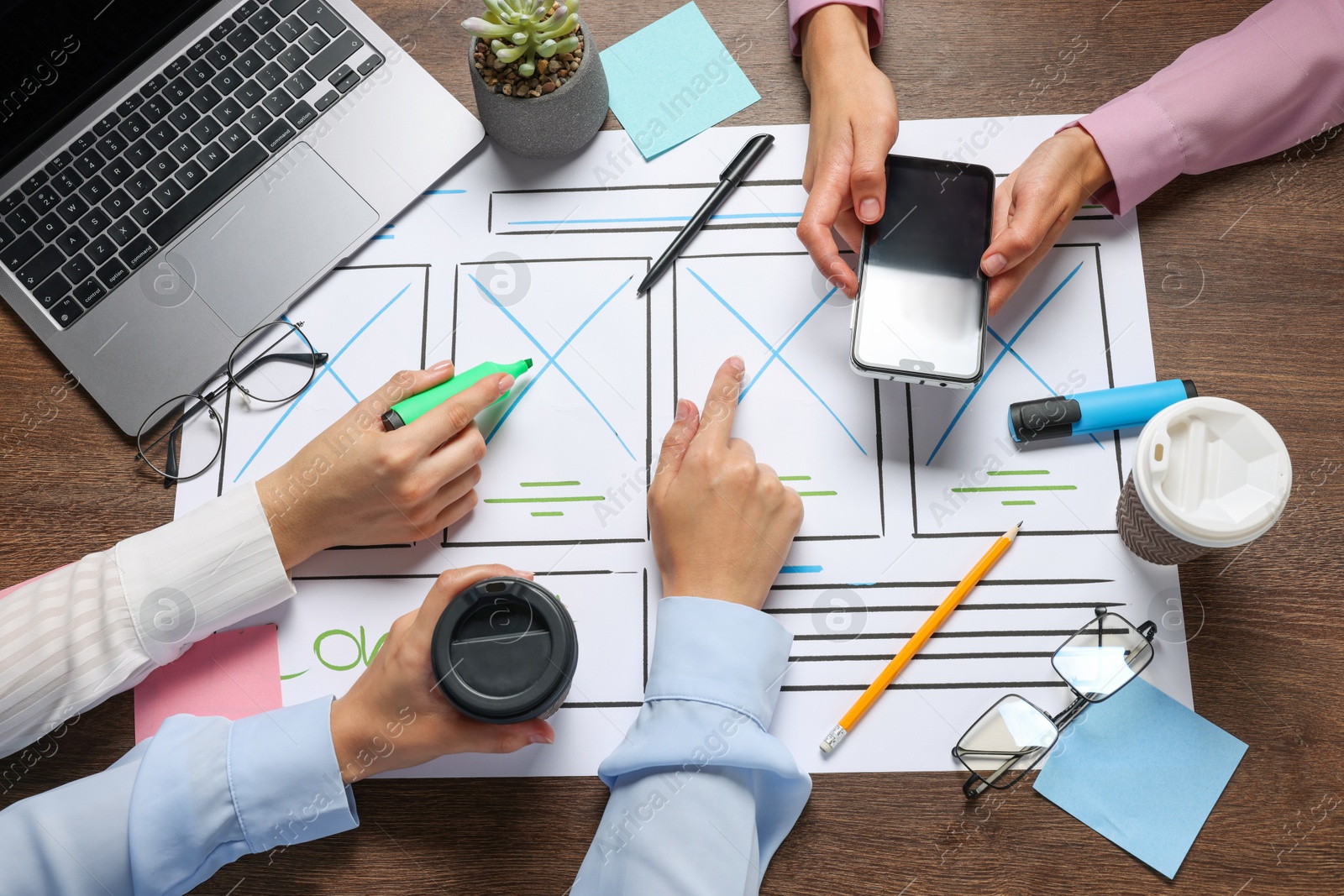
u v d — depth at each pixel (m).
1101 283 0.78
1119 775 0.68
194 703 0.72
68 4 0.77
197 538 0.70
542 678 0.62
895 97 0.80
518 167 0.81
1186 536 0.64
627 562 0.73
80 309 0.77
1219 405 0.66
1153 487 0.65
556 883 0.68
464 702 0.61
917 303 0.71
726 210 0.80
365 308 0.79
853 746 0.69
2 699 0.67
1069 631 0.71
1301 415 0.74
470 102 0.82
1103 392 0.73
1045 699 0.70
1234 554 0.72
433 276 0.79
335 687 0.72
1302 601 0.71
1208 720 0.69
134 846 0.62
